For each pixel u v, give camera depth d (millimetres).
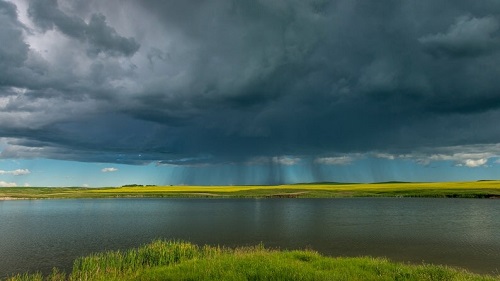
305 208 101938
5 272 30703
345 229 55438
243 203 132250
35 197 177125
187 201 155875
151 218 78250
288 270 19672
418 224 61219
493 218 70125
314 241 44281
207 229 57250
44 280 28016
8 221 74875
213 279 18328
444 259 33469
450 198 137500
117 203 150875
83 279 23672
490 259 33312
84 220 76000
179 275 19625
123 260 27266
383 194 135500
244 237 48094
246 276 18844
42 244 44750
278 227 58688
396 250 38031
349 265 22297
